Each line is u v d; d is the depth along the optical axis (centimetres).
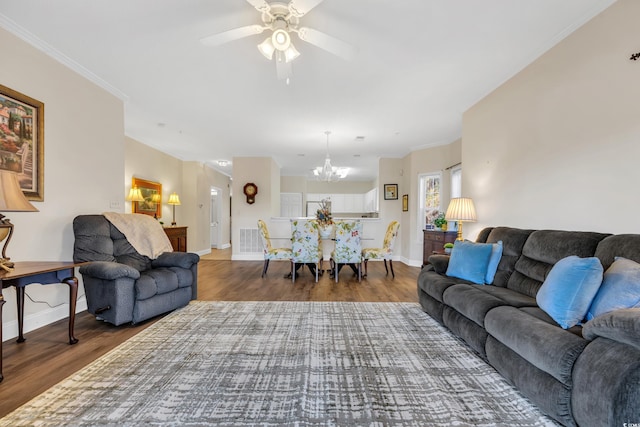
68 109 273
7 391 162
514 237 254
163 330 250
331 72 286
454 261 279
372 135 503
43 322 255
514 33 226
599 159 200
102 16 207
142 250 307
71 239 278
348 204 1018
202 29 221
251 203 669
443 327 262
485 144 337
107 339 231
